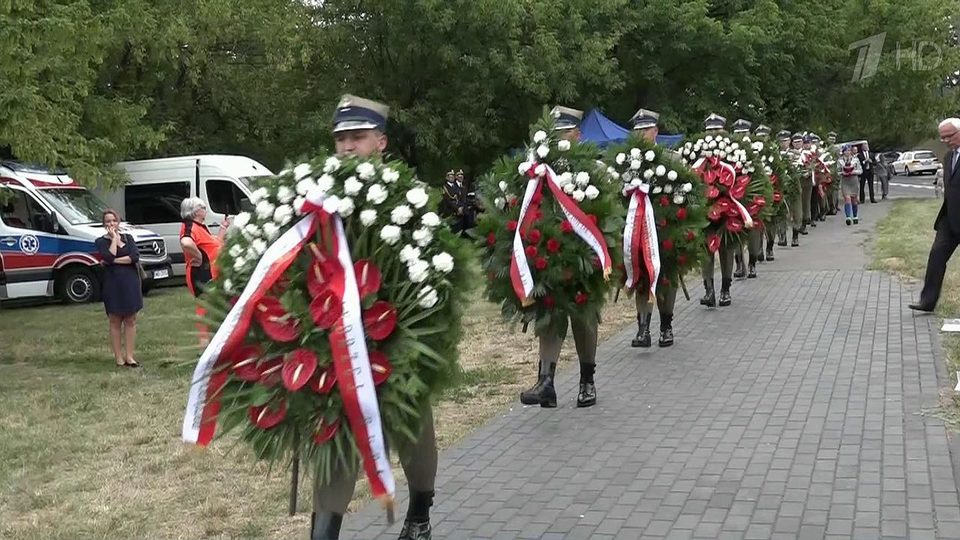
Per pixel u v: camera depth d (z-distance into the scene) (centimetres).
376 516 539
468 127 2400
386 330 388
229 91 2503
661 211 897
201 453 682
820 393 763
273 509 566
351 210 390
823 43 3378
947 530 476
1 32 1075
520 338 1092
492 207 730
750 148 1198
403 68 2431
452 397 823
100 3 1553
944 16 3816
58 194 1798
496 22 2334
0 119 1128
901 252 1669
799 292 1308
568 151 706
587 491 566
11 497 609
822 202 2527
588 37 2612
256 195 406
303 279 395
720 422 698
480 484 589
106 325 1405
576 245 695
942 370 813
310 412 387
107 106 1797
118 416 820
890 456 596
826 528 487
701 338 1025
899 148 5756
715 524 502
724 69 3023
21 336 1311
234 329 386
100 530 539
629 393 803
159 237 1838
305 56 2283
